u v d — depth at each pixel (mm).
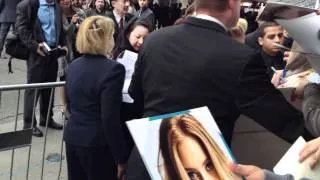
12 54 5367
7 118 5984
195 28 1963
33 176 4418
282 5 1549
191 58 1899
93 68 2961
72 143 3062
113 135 2873
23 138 3365
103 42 2990
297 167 1426
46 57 5398
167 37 2016
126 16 6199
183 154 1493
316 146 1402
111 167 3068
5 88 3285
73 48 5738
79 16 6172
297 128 1743
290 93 1896
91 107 2975
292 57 2057
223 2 1922
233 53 1846
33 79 5422
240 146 2010
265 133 1994
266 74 1823
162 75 1969
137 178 2043
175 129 1545
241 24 3150
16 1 9516
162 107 1938
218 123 1841
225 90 1829
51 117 5426
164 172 1473
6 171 4445
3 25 9617
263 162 2004
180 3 11359
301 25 1491
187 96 1873
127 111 2900
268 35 2896
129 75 3098
